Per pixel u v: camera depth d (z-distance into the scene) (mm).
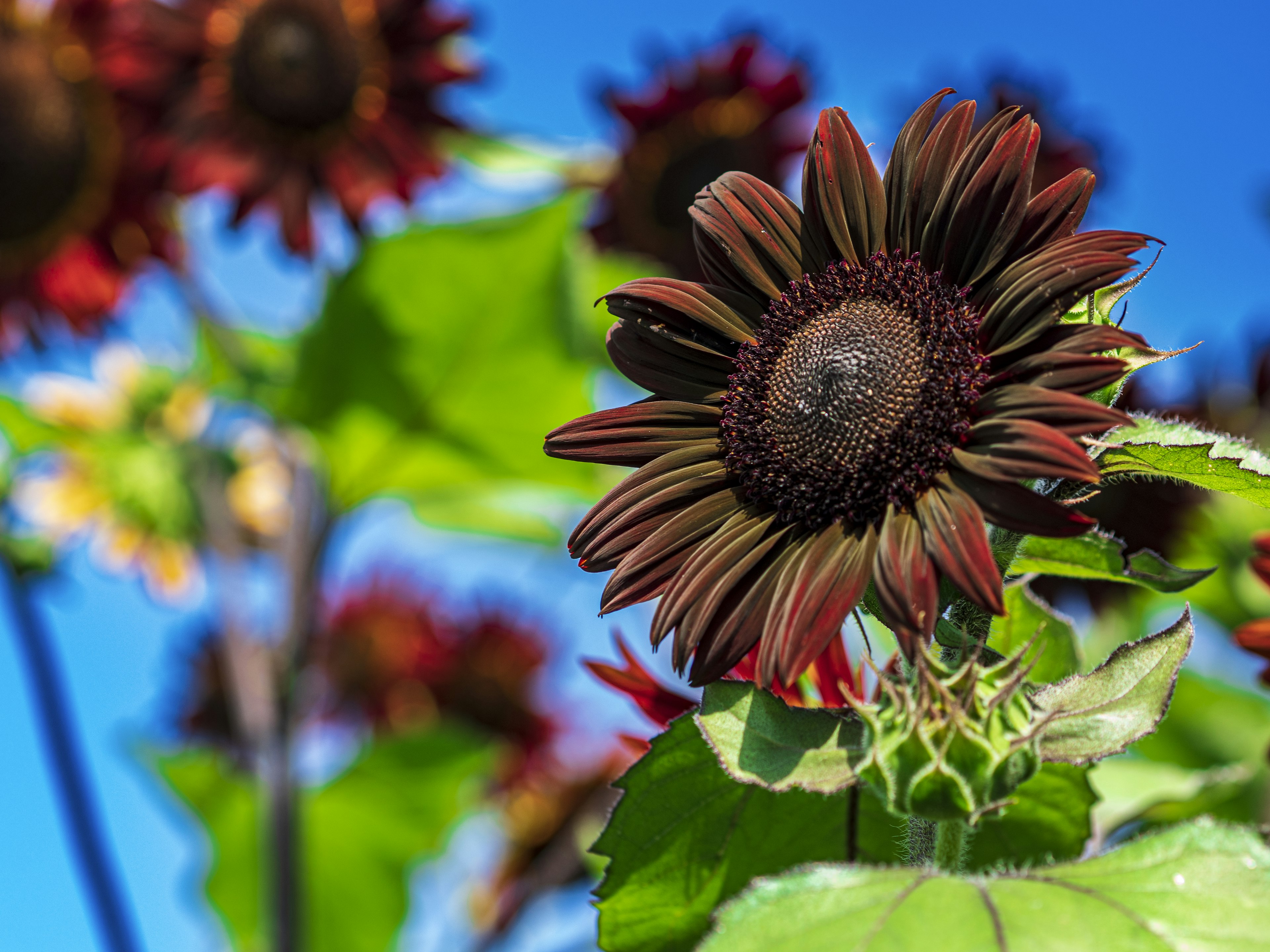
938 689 396
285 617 1158
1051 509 393
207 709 1558
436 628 1623
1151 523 890
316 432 1089
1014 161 426
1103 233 408
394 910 1233
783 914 388
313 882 1226
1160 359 397
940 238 437
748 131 1473
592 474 1144
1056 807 488
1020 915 376
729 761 410
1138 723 402
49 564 1179
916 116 445
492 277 996
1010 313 416
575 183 1446
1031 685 415
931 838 441
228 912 1269
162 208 1241
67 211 1226
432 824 1223
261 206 1205
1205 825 389
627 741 520
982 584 389
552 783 1444
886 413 424
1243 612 876
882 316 437
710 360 460
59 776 1136
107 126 1221
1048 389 402
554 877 1282
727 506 440
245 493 1433
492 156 1271
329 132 1223
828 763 409
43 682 1158
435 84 1241
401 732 1553
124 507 1331
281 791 1112
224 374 1318
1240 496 420
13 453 1375
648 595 431
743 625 420
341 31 1215
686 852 473
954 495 407
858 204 450
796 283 457
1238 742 883
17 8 1217
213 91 1222
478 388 1055
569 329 1027
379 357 1031
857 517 424
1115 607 906
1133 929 371
